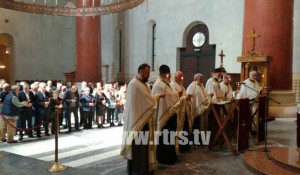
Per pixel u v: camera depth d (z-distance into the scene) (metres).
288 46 11.84
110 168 5.88
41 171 5.30
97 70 19.22
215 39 17.45
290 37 11.95
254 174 5.42
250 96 8.67
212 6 17.55
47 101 9.41
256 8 11.88
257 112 7.54
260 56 10.55
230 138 7.31
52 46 25.39
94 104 10.66
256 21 11.88
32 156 6.81
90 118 10.43
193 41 18.94
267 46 11.70
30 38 24.00
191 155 6.68
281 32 11.65
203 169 5.71
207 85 8.12
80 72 19.00
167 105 6.00
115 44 23.81
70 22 26.38
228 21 16.81
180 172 5.55
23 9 10.84
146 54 21.41
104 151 7.25
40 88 9.23
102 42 24.83
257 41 11.88
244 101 6.77
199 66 18.72
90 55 18.89
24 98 8.70
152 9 20.78
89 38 18.84
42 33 24.73
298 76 14.63
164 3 20.03
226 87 8.79
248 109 6.93
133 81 5.16
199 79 7.41
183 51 19.47
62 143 8.14
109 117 11.01
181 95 6.65
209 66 18.22
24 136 9.10
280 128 9.59
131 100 5.08
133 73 22.47
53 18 25.36
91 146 7.78
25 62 23.73
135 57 22.25
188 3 18.72
